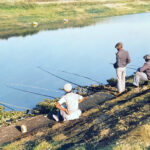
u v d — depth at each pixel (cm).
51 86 1614
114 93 1228
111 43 2798
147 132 629
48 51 2573
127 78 1557
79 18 5050
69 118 894
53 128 877
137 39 2916
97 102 1142
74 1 6106
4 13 4844
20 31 3762
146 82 1191
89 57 2294
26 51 2605
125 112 859
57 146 698
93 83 1627
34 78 1772
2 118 1121
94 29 3772
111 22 4450
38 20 4653
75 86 1562
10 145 792
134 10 6034
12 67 2069
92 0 6372
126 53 1127
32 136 845
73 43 2889
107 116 877
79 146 655
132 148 575
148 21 4372
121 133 672
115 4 6372
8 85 1644
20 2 5356
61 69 1975
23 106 1326
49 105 1170
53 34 3481
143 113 789
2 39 3238
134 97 1023
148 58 1133
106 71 1891
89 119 884
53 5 5631
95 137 696
